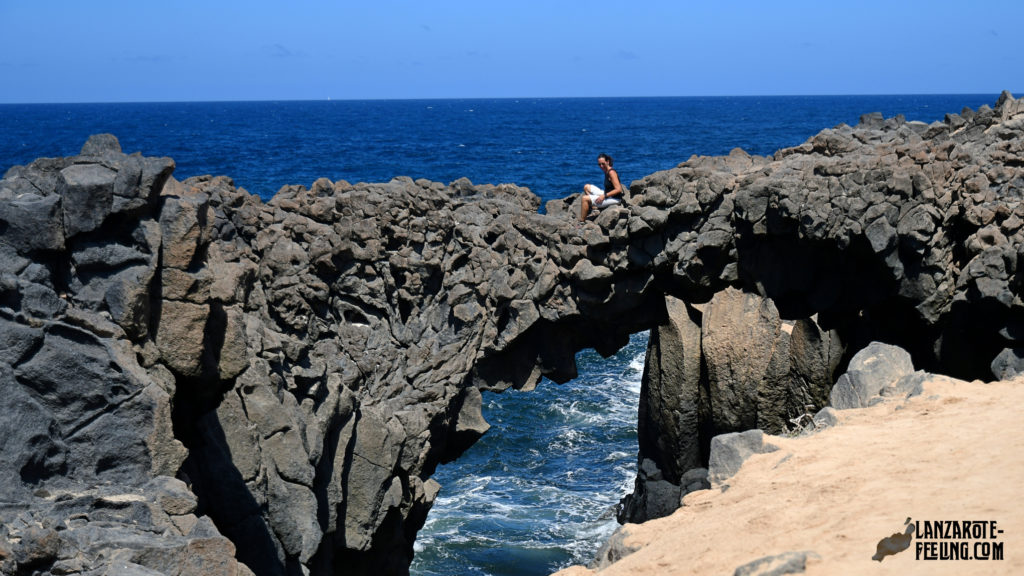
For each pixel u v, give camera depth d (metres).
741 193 15.45
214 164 88.00
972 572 5.71
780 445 9.28
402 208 16.19
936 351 15.61
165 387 9.98
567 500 25.27
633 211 15.92
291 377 13.45
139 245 9.91
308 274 15.58
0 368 8.77
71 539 8.06
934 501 6.98
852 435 9.20
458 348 16.56
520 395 33.28
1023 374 11.12
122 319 9.59
